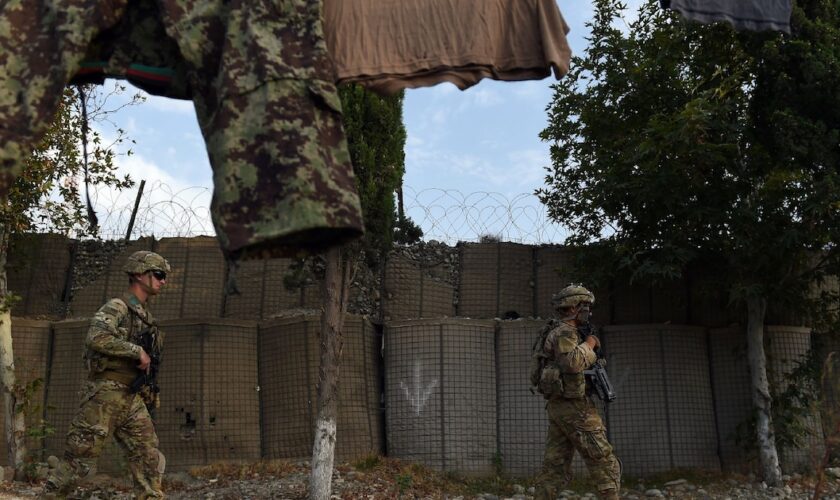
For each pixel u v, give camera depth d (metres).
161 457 5.70
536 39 3.08
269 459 9.12
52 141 8.62
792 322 9.83
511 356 9.46
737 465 9.19
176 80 2.90
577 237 9.82
